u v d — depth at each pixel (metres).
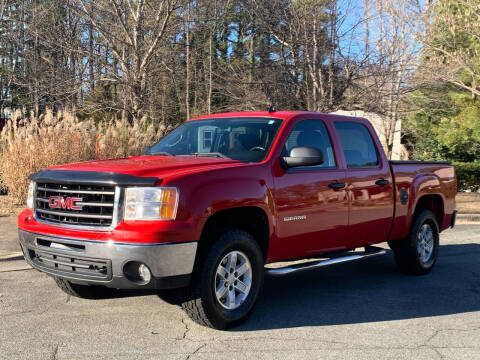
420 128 26.66
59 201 4.80
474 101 24.98
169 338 4.69
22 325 4.97
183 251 4.49
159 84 22.50
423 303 6.00
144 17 19.00
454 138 24.47
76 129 13.00
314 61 14.84
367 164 6.53
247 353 4.38
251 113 6.17
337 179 5.97
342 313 5.57
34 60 23.56
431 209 7.89
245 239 4.98
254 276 5.11
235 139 5.73
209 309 4.73
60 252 4.67
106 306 5.59
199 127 6.23
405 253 7.24
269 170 5.30
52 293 6.05
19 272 6.98
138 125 14.70
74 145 12.81
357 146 6.53
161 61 21.00
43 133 12.84
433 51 19.34
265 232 5.30
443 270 7.80
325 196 5.79
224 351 4.41
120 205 4.49
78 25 20.55
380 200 6.54
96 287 5.82
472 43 20.72
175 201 4.50
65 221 4.73
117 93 20.95
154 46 18.59
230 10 20.78
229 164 5.15
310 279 7.12
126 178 4.52
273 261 5.47
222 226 5.09
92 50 19.73
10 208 11.77
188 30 20.81
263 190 5.16
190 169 4.86
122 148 13.24
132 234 4.38
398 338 4.84
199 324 4.96
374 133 6.81
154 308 5.54
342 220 6.03
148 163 5.07
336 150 6.13
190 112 24.81
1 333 4.75
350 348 4.55
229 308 4.93
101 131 13.83
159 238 4.38
